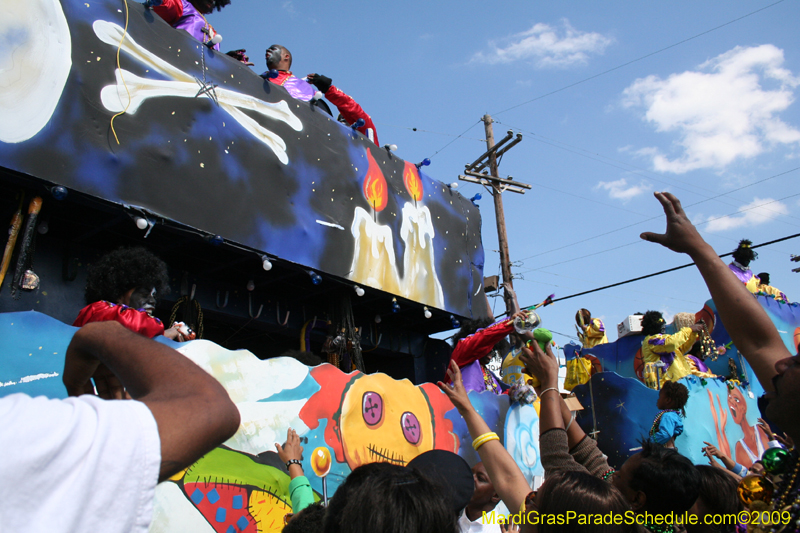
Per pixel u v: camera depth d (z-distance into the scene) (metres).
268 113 5.12
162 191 4.14
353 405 4.07
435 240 6.71
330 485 3.72
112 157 3.89
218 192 4.52
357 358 5.90
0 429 0.73
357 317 6.95
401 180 6.46
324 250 5.29
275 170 5.03
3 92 3.43
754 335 1.67
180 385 0.94
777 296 8.70
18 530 0.71
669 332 8.05
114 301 2.96
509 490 2.21
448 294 6.71
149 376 0.96
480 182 16.66
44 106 3.61
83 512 0.75
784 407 1.43
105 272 2.94
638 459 2.33
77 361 1.11
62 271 4.23
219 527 3.04
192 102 4.50
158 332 3.02
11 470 0.71
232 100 4.82
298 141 5.33
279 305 6.06
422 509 1.46
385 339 7.13
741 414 7.60
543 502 1.78
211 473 3.10
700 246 1.80
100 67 3.96
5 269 3.57
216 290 5.49
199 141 4.48
